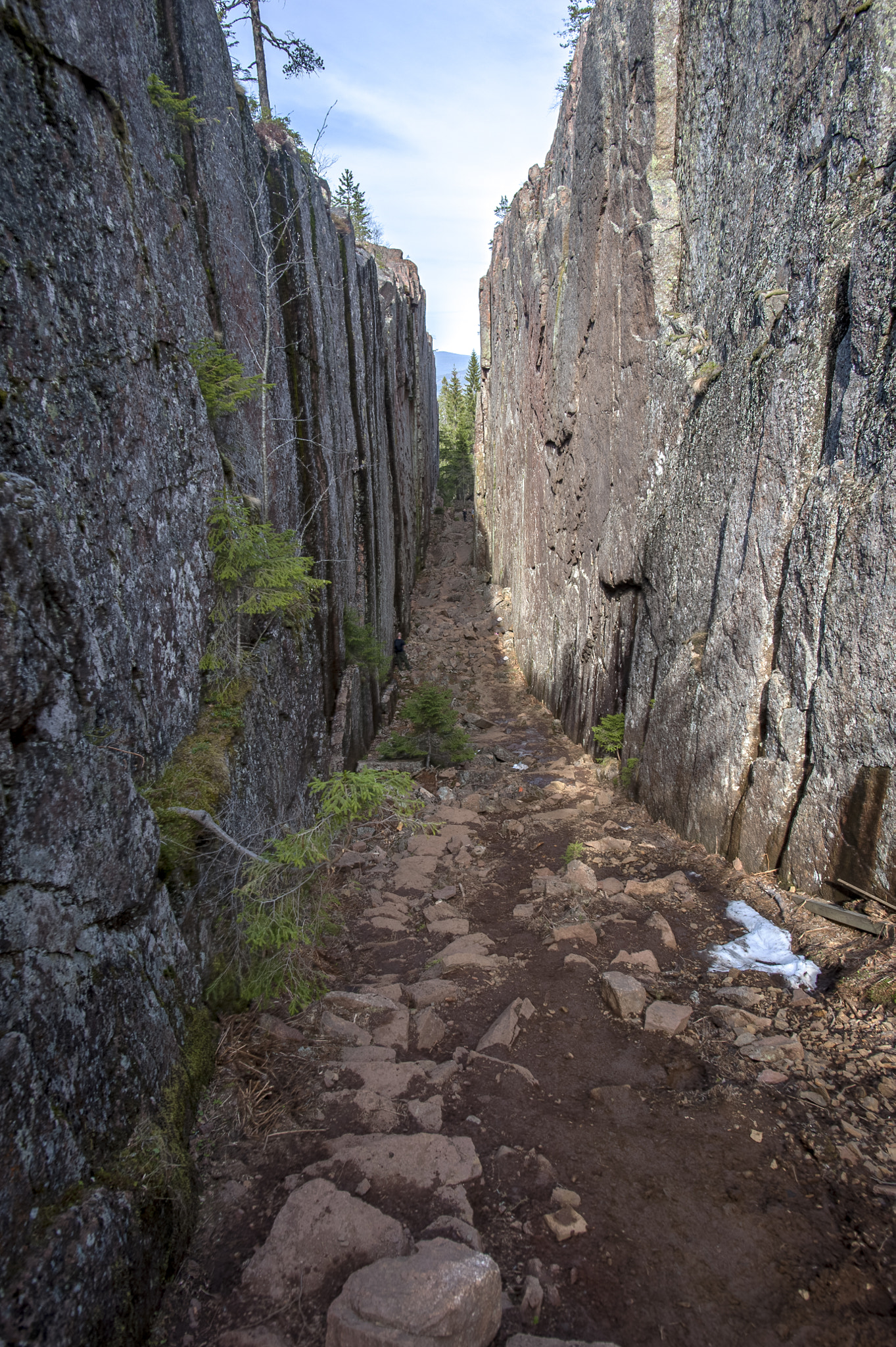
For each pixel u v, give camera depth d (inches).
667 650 347.3
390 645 786.8
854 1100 154.6
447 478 2271.2
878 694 207.3
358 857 316.2
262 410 269.1
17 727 93.4
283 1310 106.2
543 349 684.1
